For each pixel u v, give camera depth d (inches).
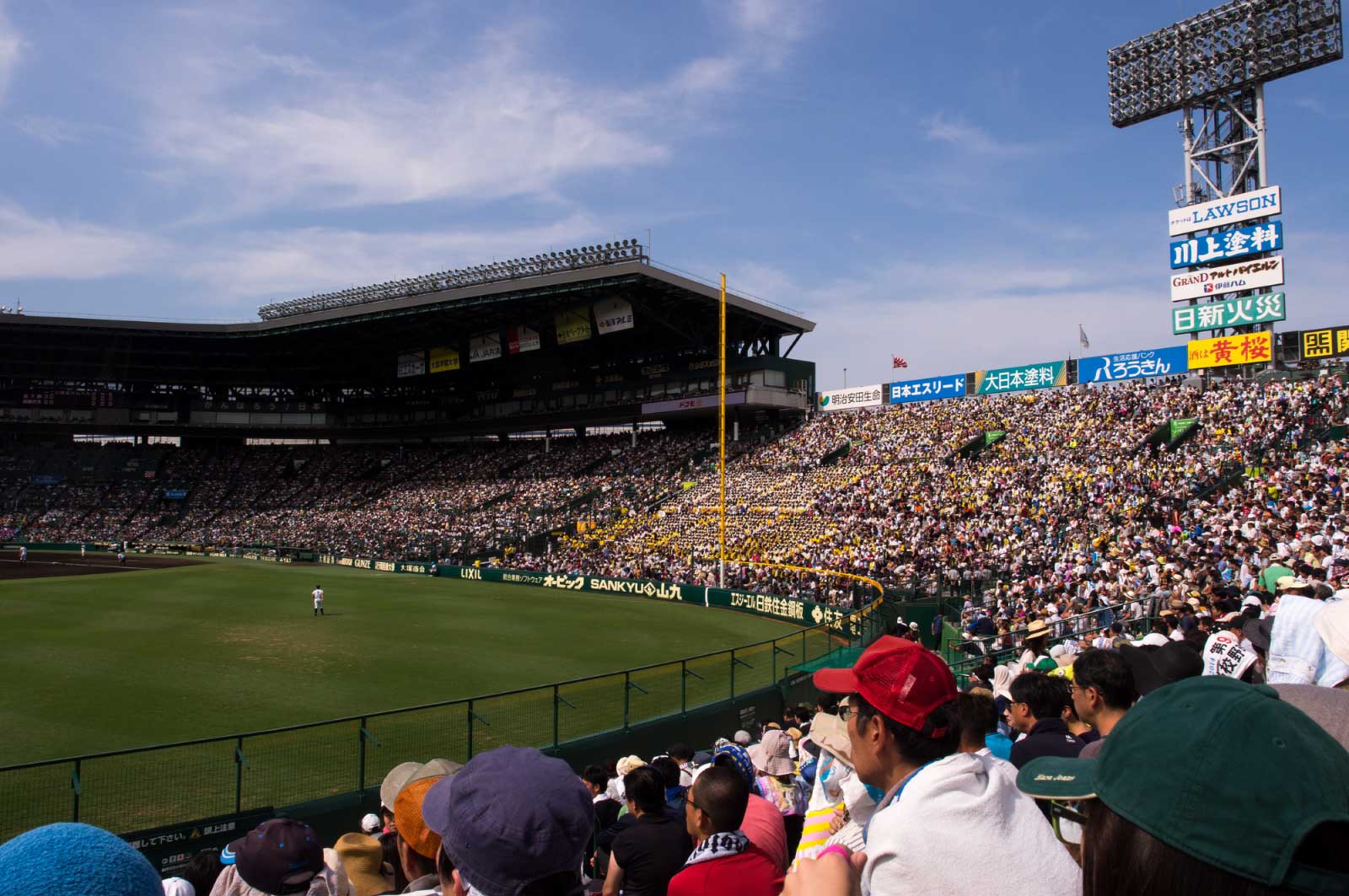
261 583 1998.0
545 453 3233.3
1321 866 56.1
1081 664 192.1
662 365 2962.6
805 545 1822.1
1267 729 62.1
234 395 3644.2
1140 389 1877.5
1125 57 1915.6
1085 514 1405.0
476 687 940.0
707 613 1616.6
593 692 804.6
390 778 210.1
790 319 2901.1
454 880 125.2
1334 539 741.9
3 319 3019.2
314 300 3201.3
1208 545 939.3
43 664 1018.1
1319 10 1636.3
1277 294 1706.4
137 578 2055.9
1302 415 1433.3
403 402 3612.2
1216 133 1825.8
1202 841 59.5
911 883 97.3
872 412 2500.0
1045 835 102.0
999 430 2037.4
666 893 214.5
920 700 119.0
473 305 2711.6
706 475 2566.4
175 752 642.8
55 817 522.6
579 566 2186.3
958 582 1317.7
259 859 177.9
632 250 2495.1
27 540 3186.5
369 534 2864.2
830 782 171.3
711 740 746.8
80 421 3472.0
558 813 107.3
